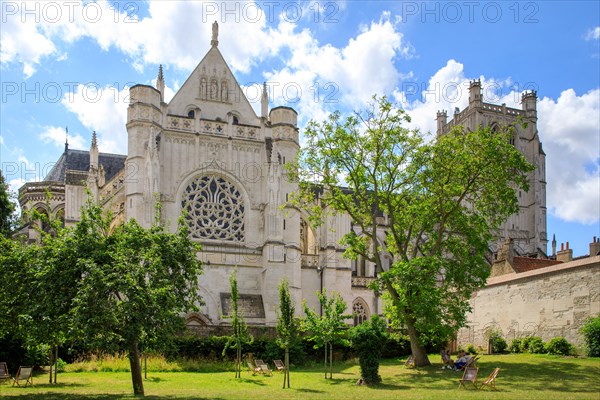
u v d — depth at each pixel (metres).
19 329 30.48
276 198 64.88
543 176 130.25
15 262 29.59
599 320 39.66
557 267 44.78
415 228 46.28
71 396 27.84
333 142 44.62
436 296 38.41
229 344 45.81
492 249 119.00
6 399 26.77
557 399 25.28
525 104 133.62
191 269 31.11
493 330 51.50
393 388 31.17
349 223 71.12
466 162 42.66
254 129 68.75
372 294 75.75
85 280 26.53
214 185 66.69
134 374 28.80
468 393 27.97
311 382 35.66
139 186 61.72
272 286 62.94
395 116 43.88
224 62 70.81
